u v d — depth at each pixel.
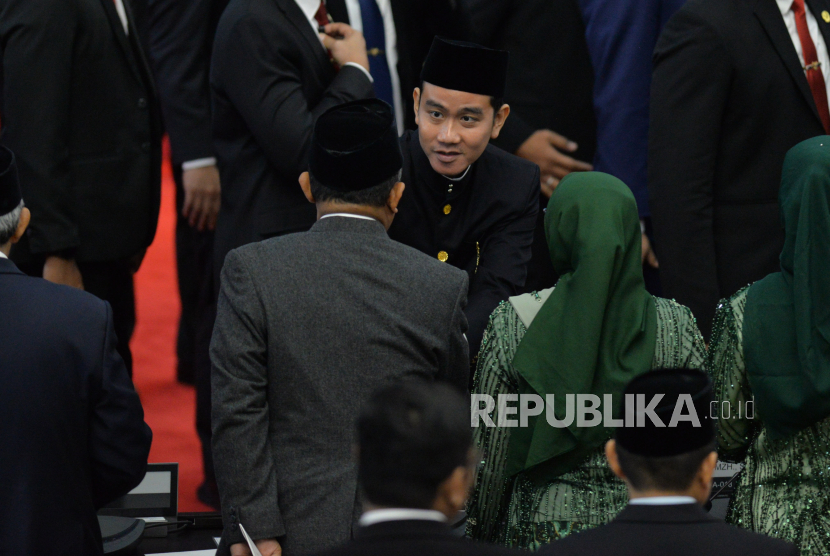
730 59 12.38
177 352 16.19
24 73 12.23
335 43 11.86
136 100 13.25
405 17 13.12
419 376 7.80
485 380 8.50
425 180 10.91
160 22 14.38
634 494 5.91
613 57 13.72
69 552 7.78
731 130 12.56
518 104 14.20
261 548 7.52
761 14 12.52
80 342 7.96
